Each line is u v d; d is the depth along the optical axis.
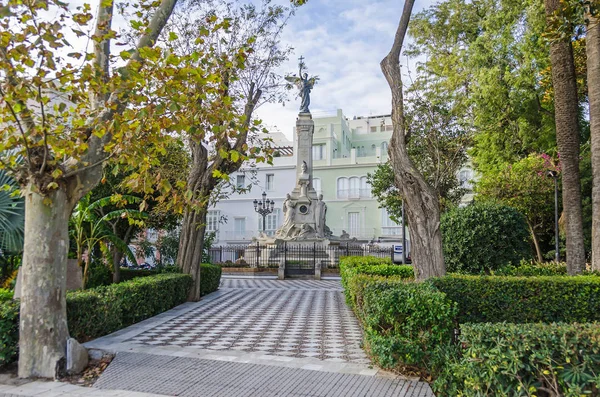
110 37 6.27
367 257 16.67
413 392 5.27
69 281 9.96
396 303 6.04
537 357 4.01
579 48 15.01
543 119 21.53
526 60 20.67
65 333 6.34
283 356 6.91
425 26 25.08
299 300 14.22
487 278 7.05
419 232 8.51
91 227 12.52
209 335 8.55
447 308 5.91
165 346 7.54
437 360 5.63
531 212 21.47
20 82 5.81
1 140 6.48
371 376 5.85
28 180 6.31
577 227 10.62
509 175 21.20
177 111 6.83
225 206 47.47
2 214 9.70
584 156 19.83
